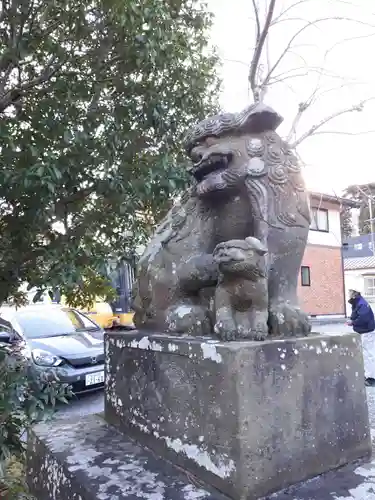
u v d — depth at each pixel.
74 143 1.89
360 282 15.48
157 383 1.38
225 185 1.37
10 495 1.81
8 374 1.69
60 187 1.87
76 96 2.19
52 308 4.91
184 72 2.60
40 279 1.84
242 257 1.19
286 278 1.36
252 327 1.23
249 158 1.36
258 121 1.38
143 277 1.66
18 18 1.91
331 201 10.98
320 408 1.21
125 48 2.07
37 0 2.06
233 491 1.04
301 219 1.37
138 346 1.51
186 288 1.49
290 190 1.36
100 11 2.03
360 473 1.19
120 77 2.23
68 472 1.28
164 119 2.41
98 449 1.45
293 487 1.10
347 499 1.03
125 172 2.01
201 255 1.46
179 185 2.06
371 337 4.01
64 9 2.03
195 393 1.19
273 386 1.12
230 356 1.08
